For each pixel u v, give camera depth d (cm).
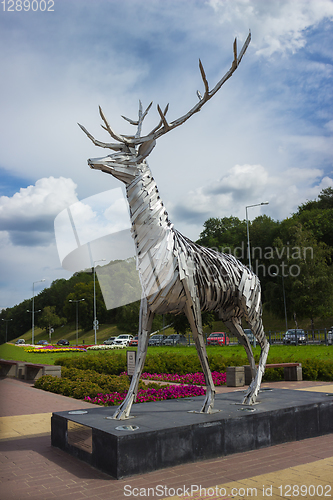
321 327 3666
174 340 3206
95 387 898
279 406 481
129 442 357
